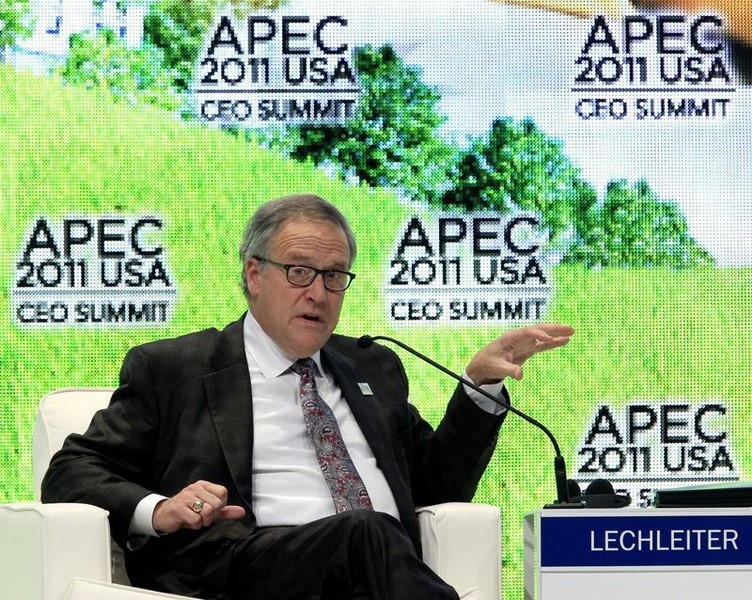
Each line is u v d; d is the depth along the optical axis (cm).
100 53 1241
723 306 1280
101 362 1231
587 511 684
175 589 831
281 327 904
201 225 1245
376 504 895
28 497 1217
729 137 1284
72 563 790
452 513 871
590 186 1275
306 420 904
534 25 1274
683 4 1284
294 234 902
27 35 1234
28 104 1232
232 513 799
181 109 1245
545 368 1270
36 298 1227
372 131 1260
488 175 1266
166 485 869
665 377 1274
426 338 1256
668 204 1277
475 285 1262
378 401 949
